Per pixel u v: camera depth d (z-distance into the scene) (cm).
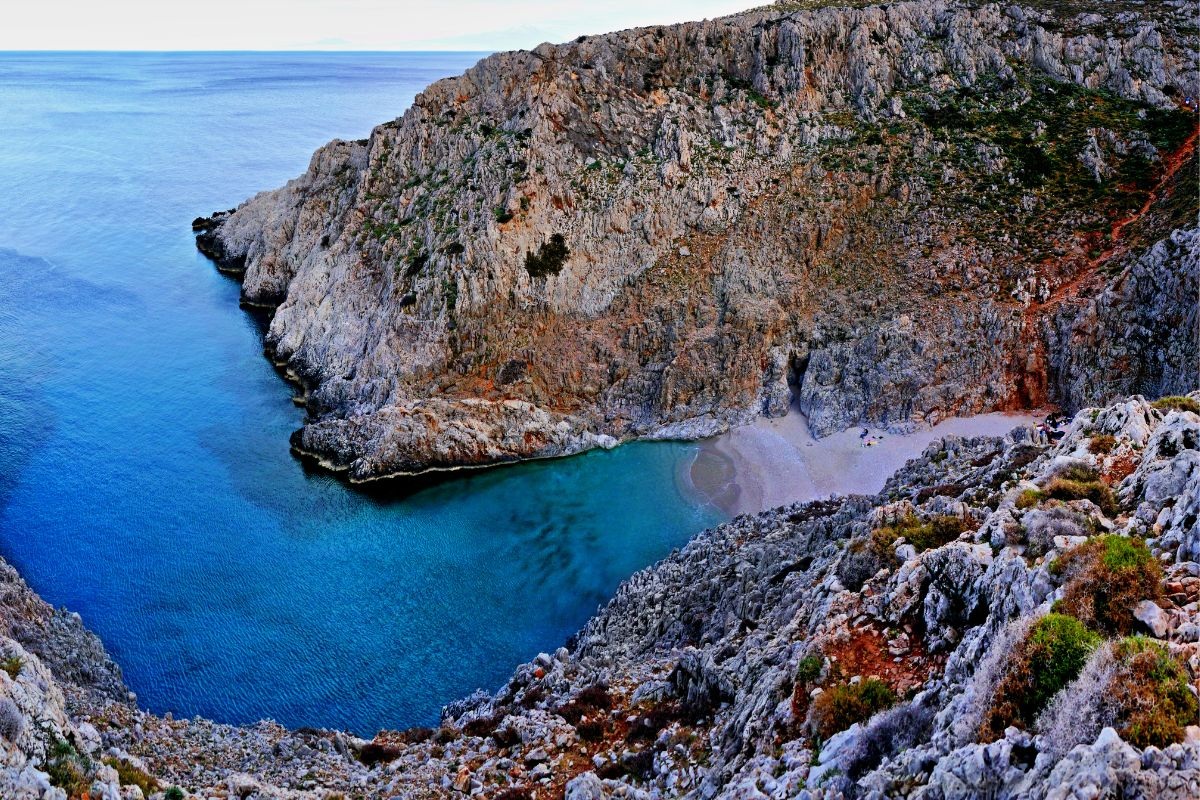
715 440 7244
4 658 2673
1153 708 1374
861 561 2792
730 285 7906
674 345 7681
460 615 5212
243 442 7394
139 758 2889
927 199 8125
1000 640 1750
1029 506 2534
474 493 6681
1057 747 1421
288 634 5019
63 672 4031
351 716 4384
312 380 8319
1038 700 1578
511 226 7988
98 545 5866
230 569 5659
